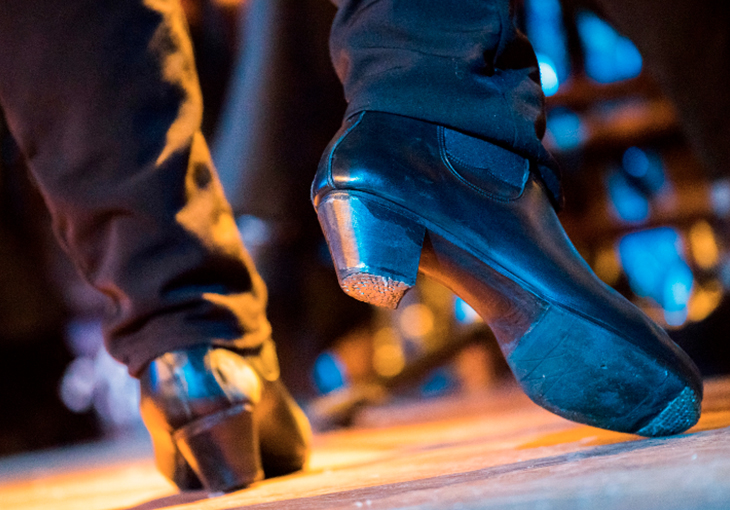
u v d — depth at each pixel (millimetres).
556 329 1355
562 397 1369
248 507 1280
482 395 4895
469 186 1369
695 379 1354
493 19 1392
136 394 7605
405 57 1384
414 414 3697
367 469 1491
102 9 1430
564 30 5172
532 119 1396
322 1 3387
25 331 6527
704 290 6086
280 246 4230
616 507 1034
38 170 1461
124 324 1455
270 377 1506
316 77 3523
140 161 1439
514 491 1169
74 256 1488
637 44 1762
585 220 6324
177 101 1463
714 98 1786
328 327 5082
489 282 1368
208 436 1431
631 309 1366
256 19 3375
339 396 3387
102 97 1430
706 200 5926
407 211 1356
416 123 1372
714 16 1730
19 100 1443
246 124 3570
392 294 1369
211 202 1476
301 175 3762
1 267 6156
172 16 1476
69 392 7270
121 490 1714
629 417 1363
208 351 1442
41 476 2723
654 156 5980
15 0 1420
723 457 1173
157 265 1443
